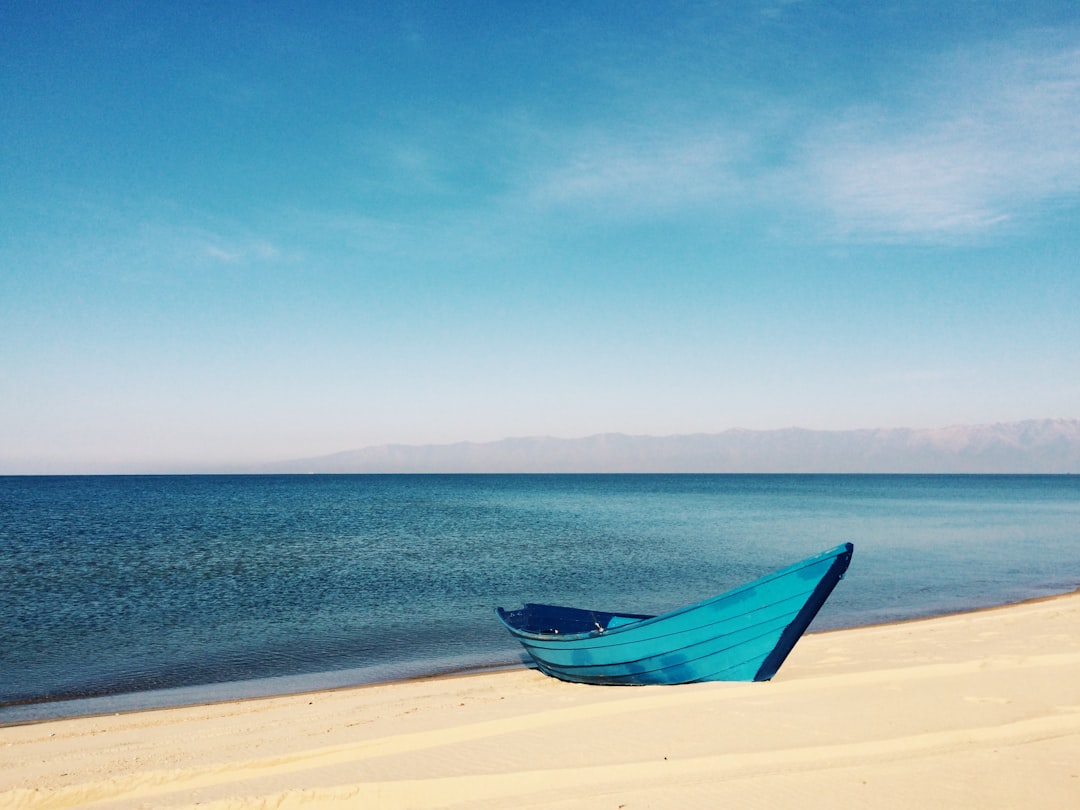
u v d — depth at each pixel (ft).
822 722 33.32
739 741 31.17
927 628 64.28
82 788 32.22
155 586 104.68
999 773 26.22
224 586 104.83
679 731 33.09
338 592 100.22
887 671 43.32
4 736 42.91
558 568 123.03
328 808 28.02
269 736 40.14
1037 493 518.78
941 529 200.23
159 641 73.10
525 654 66.85
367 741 36.29
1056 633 56.49
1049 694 36.58
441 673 60.59
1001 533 187.21
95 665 64.28
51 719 48.39
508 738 34.01
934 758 28.04
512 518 246.68
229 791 30.27
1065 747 28.71
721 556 139.64
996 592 97.81
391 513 270.87
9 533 181.88
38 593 98.89
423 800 27.68
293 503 341.41
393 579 111.24
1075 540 168.66
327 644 71.87
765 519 243.19
